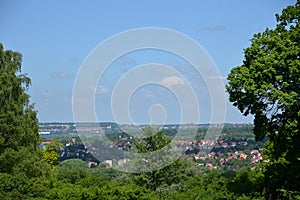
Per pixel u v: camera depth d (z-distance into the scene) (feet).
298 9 112.57
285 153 116.67
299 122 101.14
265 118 106.11
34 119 169.27
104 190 109.19
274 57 102.99
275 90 100.07
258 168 135.85
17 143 160.66
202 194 109.29
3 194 110.52
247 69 106.93
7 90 161.99
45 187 116.67
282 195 103.81
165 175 134.62
